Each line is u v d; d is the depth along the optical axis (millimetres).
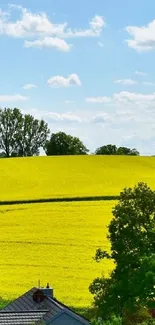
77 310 45688
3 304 47750
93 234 71250
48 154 180625
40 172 110562
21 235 71062
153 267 35375
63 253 64875
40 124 186125
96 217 78000
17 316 31875
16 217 78625
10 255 64188
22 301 37656
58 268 60219
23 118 185000
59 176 107062
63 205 84125
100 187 97250
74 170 112688
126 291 37094
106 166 117000
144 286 35062
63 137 180000
